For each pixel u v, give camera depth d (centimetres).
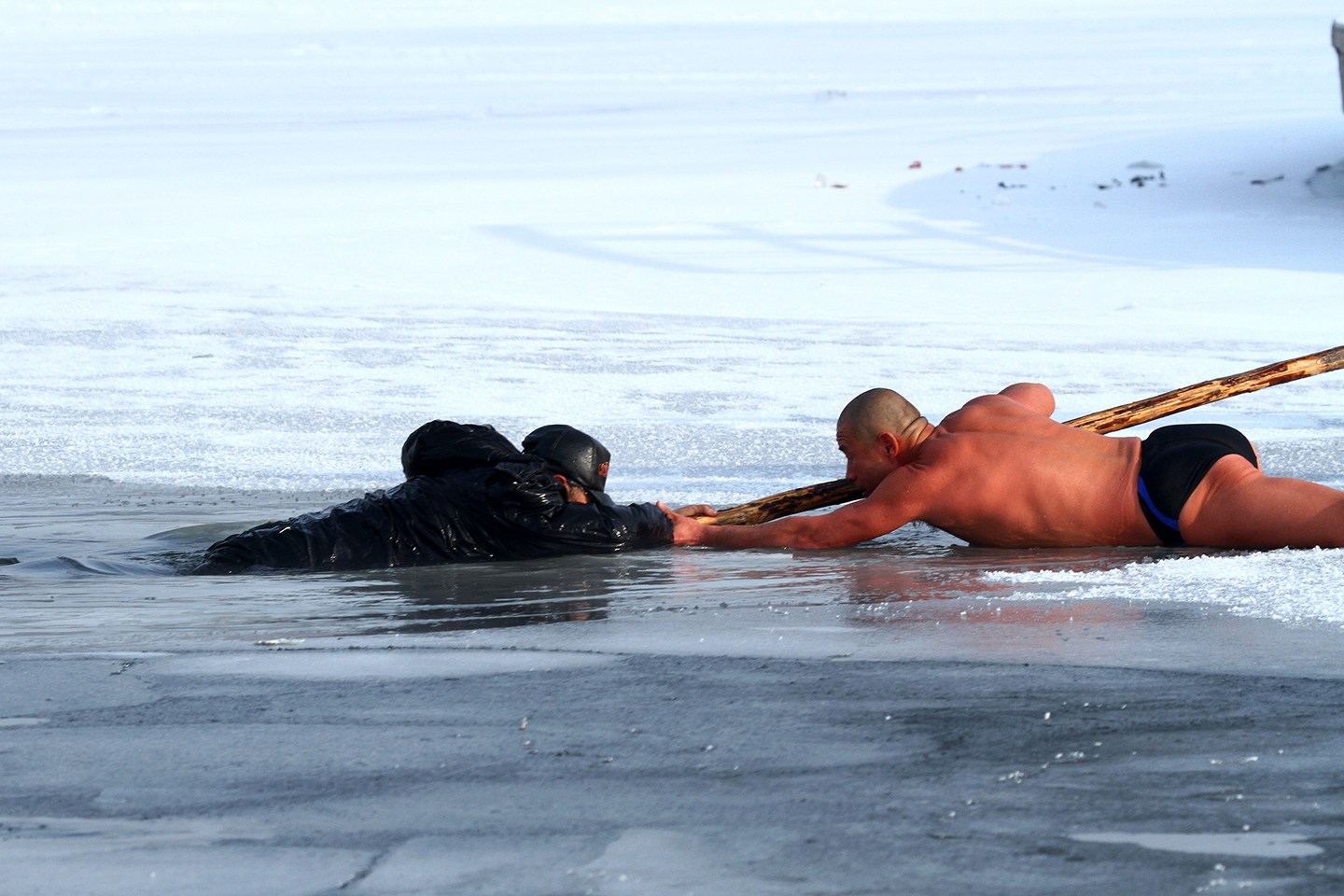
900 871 921
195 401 3819
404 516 2205
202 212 8619
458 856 949
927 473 2236
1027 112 14238
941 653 1488
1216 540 2134
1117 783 1079
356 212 8556
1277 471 2834
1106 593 1780
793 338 4941
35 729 1251
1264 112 13000
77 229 7950
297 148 12575
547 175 10350
